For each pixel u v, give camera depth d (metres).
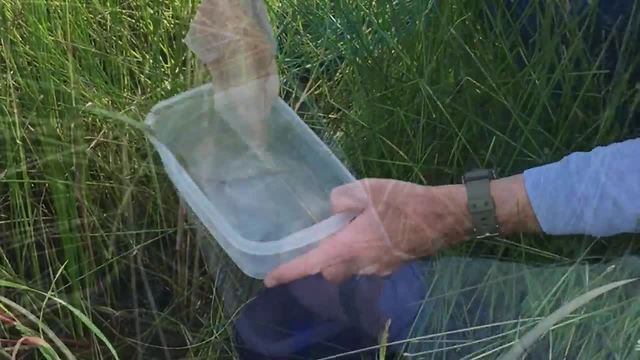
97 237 0.95
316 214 0.88
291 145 0.91
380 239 0.87
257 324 0.87
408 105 1.00
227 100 0.90
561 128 0.98
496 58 1.03
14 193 0.96
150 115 0.91
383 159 0.97
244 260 0.86
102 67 1.00
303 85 1.05
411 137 0.98
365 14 1.09
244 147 0.90
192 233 0.93
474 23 1.06
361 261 0.86
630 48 0.99
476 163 0.97
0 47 0.99
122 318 0.95
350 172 0.94
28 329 0.86
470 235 0.89
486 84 1.01
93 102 0.97
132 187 0.96
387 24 1.08
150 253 0.96
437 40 1.04
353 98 1.02
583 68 1.00
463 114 0.99
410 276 0.87
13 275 0.95
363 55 1.04
